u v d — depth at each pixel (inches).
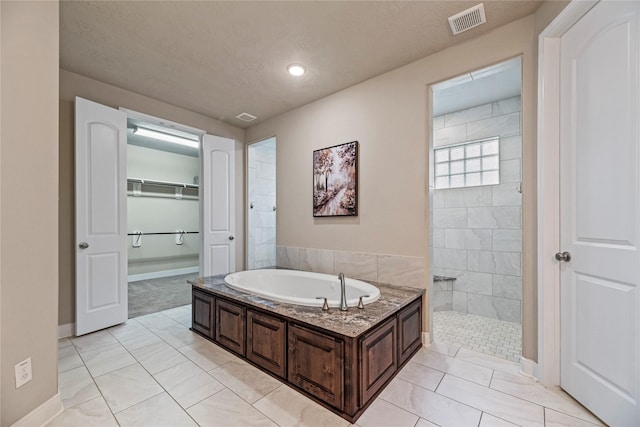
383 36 82.1
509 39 77.2
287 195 138.2
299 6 69.9
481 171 132.0
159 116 125.6
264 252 184.2
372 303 77.7
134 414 59.7
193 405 62.9
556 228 67.2
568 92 64.2
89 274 102.2
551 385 68.2
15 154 51.7
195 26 77.1
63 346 92.1
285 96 121.9
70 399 64.6
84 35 80.7
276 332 74.3
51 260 58.2
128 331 105.7
